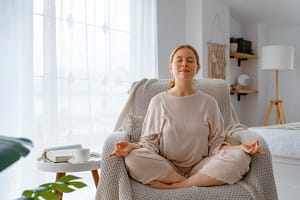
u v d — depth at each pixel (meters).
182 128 1.63
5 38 2.17
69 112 2.58
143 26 3.25
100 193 1.40
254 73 4.72
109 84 2.91
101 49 2.85
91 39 2.77
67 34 2.58
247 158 1.42
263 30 4.80
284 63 4.04
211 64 3.89
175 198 1.29
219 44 4.00
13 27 2.21
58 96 2.53
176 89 1.75
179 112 1.67
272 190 1.42
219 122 1.68
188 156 1.63
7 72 2.18
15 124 2.21
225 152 1.47
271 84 4.86
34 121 2.37
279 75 4.82
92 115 2.79
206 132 1.65
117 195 1.38
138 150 1.44
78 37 2.66
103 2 2.86
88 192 2.69
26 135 2.28
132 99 1.97
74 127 2.64
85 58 2.70
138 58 3.22
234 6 4.23
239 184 1.41
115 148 1.43
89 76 2.73
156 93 1.96
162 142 1.65
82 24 2.68
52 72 2.43
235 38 4.47
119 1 3.05
